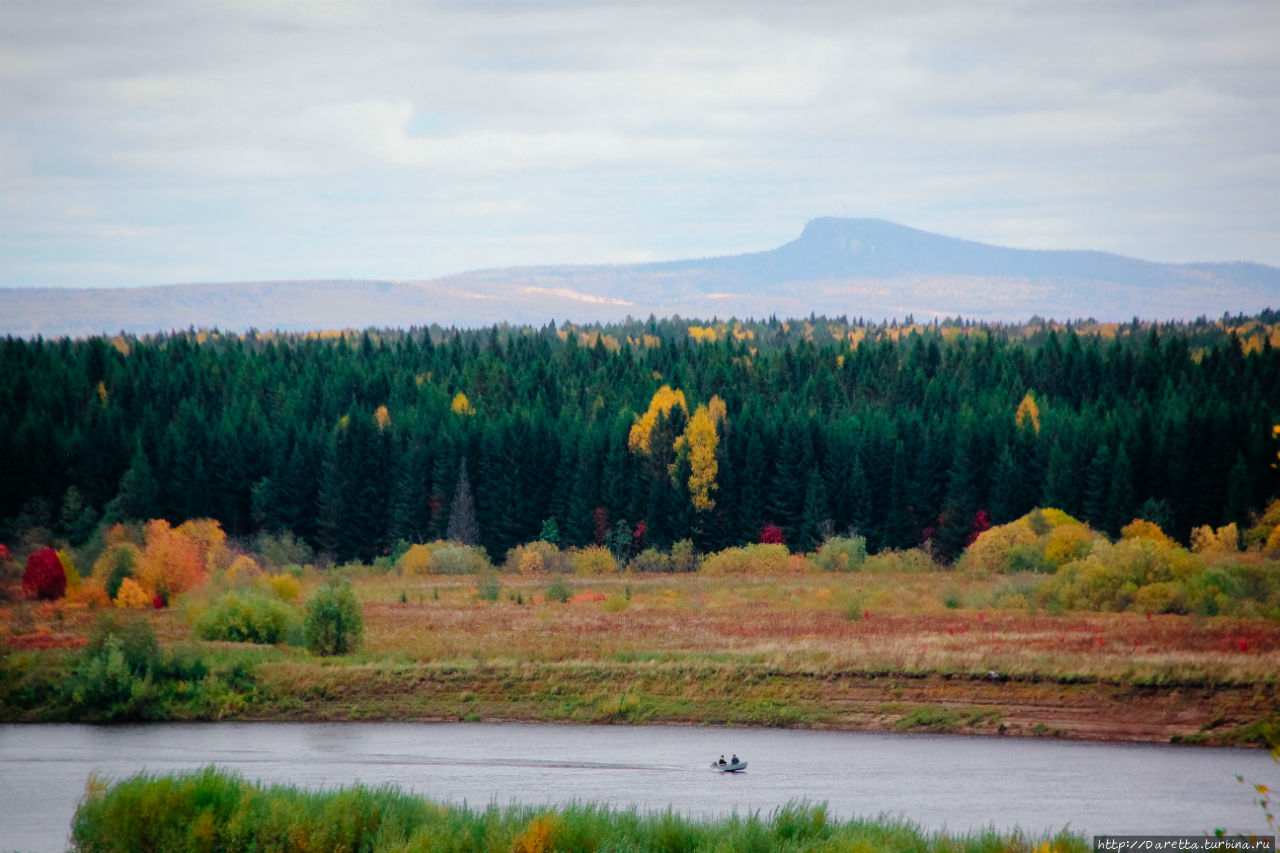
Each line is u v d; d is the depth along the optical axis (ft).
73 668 415.85
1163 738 369.09
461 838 233.14
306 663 431.43
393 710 405.39
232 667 424.05
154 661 418.72
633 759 352.49
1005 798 309.42
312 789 309.42
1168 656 418.31
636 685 417.28
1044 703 393.50
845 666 423.23
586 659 442.50
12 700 404.16
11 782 323.37
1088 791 316.19
